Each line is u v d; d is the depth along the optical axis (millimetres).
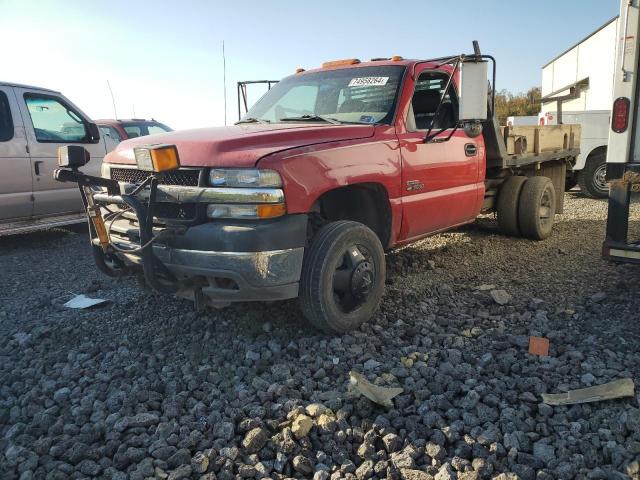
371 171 4203
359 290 4031
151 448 2719
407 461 2607
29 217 7469
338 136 4145
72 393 3320
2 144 7035
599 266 5711
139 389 3324
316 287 3773
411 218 4762
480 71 4203
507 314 4469
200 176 3584
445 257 6262
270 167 3492
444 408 3059
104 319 4512
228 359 3752
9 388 3416
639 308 4414
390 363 3607
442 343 3941
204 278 3734
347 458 2688
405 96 4746
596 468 2533
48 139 7594
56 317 4613
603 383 3248
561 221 8469
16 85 7336
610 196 4477
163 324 4363
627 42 4289
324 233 3865
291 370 3549
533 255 6328
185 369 3574
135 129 12117
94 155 8180
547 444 2727
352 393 3191
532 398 3088
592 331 4043
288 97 5352
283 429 2869
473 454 2674
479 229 7711
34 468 2623
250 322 4246
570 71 27469
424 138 4828
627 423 2807
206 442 2771
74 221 7848
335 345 3844
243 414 3008
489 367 3496
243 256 3451
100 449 2715
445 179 5145
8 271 6227
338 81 5141
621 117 4359
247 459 2676
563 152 7727
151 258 3531
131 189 3953
